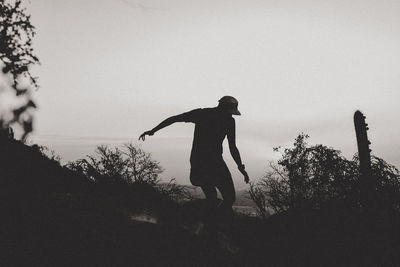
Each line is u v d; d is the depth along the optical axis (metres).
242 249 4.83
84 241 3.56
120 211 4.96
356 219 6.30
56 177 7.04
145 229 4.30
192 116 4.99
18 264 2.84
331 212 6.69
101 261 3.28
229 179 5.03
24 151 7.35
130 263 3.39
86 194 5.86
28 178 6.05
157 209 5.77
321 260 5.10
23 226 3.51
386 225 6.07
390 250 5.36
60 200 4.73
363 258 5.21
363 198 7.29
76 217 4.12
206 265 3.87
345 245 5.43
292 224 6.06
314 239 5.61
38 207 4.07
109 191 7.30
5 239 3.17
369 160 8.14
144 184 8.17
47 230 3.56
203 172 4.91
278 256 5.01
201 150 4.93
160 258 3.66
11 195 4.25
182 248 4.04
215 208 5.10
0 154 6.57
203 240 4.46
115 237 3.85
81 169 8.86
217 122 4.96
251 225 6.31
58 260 3.09
